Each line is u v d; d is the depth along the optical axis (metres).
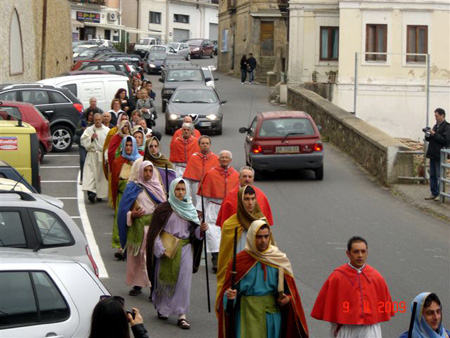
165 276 9.66
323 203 18.44
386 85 38.22
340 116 27.12
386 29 38.22
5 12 32.72
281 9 47.94
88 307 6.73
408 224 16.41
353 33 38.28
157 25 95.06
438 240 15.04
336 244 14.41
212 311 10.44
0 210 8.61
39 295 6.60
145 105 23.88
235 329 7.72
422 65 38.19
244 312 7.63
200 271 12.47
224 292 7.71
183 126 16.28
